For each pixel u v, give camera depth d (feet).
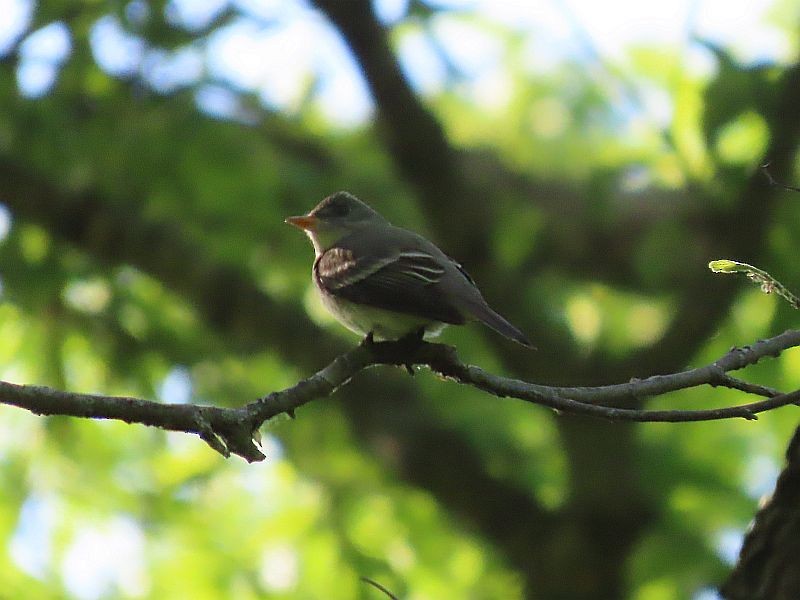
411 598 47.09
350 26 41.83
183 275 45.21
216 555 45.85
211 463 46.47
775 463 43.16
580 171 50.52
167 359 46.16
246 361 47.88
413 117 43.39
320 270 24.56
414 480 46.60
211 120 38.91
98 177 41.32
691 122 38.04
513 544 45.75
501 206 45.11
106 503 45.68
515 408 45.42
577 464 43.88
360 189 46.29
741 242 38.58
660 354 42.42
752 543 20.17
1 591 42.39
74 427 44.52
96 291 46.16
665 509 43.78
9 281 43.34
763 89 36.42
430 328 23.39
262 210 41.39
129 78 38.40
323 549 45.93
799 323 33.50
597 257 48.49
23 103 38.96
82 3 38.17
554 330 46.37
